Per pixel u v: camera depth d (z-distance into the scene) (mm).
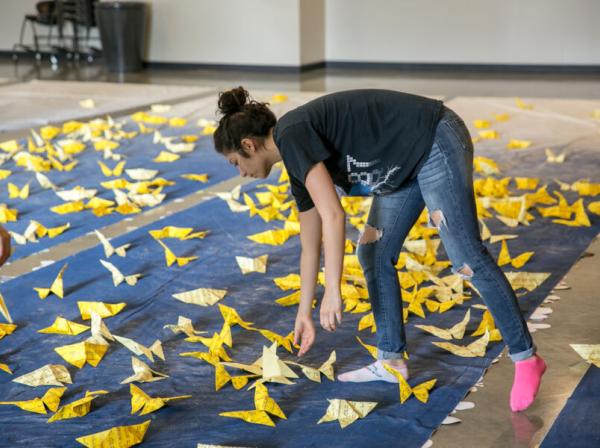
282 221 4363
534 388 2316
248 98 2229
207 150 6152
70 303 3289
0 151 6230
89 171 5527
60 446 2246
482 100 8344
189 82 11203
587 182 4941
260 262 3588
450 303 3148
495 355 2756
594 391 2496
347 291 3234
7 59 14055
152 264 3721
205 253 3865
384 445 2219
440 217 2230
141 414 2402
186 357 2803
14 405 2469
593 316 3059
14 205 4738
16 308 3232
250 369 2631
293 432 2299
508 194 4770
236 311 3189
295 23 12148
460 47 12477
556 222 4234
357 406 2363
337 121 2125
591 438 2230
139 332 3016
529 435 2254
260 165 2172
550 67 12180
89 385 2611
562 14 11930
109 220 4434
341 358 2775
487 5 12203
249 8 12297
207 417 2393
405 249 3727
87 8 13297
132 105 8336
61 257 3854
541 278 3334
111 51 12461
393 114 2154
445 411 2393
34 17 13344
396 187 2283
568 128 6785
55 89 9445
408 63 12750
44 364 2768
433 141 2166
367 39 12820
